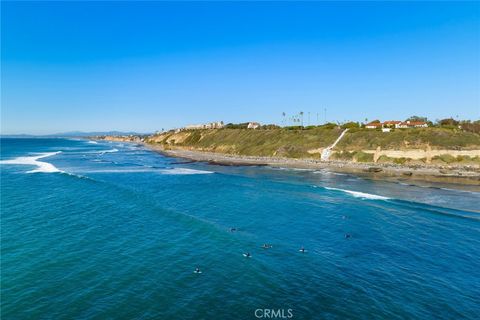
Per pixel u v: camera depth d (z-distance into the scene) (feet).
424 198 158.51
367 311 62.28
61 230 103.24
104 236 98.94
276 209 136.36
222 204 144.46
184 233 103.60
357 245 95.81
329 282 73.36
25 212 122.93
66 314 58.90
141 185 191.83
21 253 84.23
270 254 88.43
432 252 90.89
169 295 66.39
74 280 71.00
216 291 68.49
